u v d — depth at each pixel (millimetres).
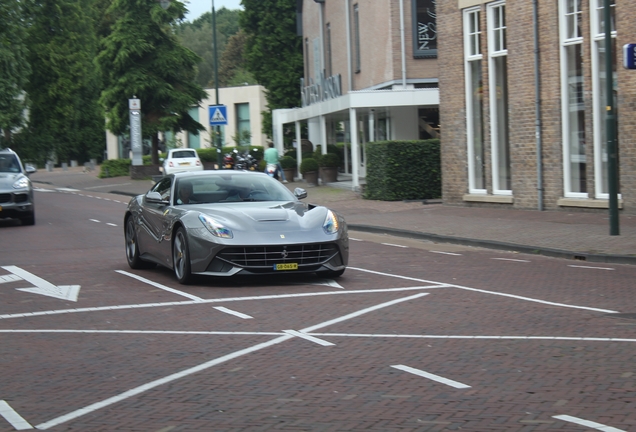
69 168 66312
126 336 7516
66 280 11234
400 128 29984
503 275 11164
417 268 11984
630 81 17062
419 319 8047
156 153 49844
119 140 72375
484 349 6699
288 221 10281
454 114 22141
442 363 6242
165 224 10859
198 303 9148
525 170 20016
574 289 9852
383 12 29984
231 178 11672
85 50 65750
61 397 5543
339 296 9461
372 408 5109
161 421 4949
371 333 7410
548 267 11945
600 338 7047
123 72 47906
